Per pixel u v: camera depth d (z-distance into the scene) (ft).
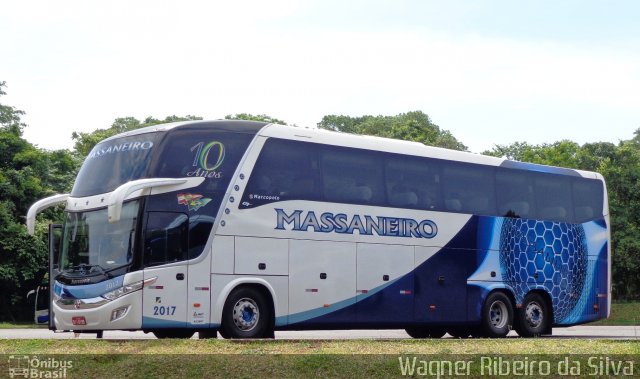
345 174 61.26
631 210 144.05
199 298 53.21
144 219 51.93
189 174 53.93
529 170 73.92
